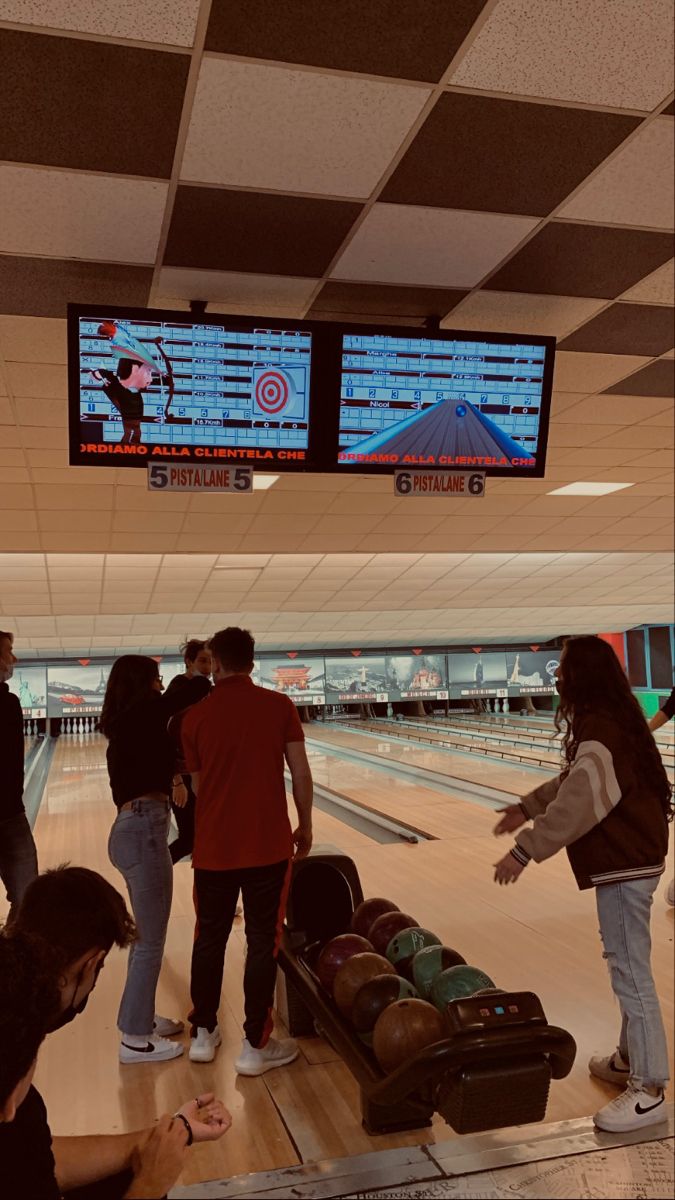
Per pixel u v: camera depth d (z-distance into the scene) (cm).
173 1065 258
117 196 244
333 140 222
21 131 212
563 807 204
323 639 1611
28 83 194
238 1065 247
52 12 173
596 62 196
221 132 216
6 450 471
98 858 607
